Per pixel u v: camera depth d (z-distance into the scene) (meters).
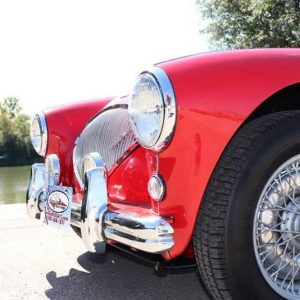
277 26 17.22
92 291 2.56
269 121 1.91
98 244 2.05
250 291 1.83
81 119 3.03
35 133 3.08
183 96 1.77
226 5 18.80
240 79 1.84
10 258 3.20
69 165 2.87
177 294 2.50
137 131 1.87
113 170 2.37
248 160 1.83
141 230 1.80
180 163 1.81
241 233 1.81
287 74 1.89
